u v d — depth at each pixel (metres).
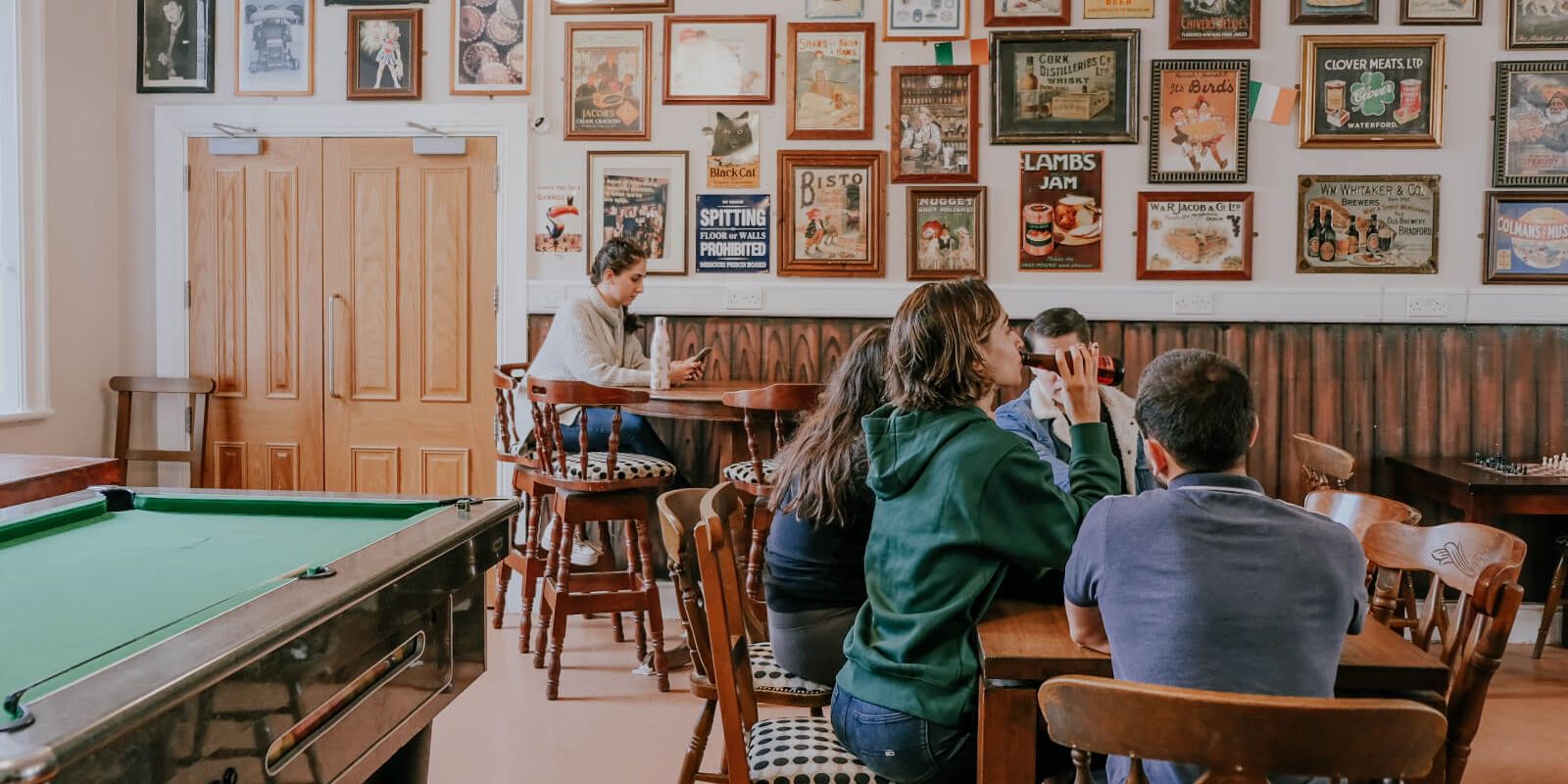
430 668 1.59
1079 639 1.47
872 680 1.62
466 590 1.71
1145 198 3.95
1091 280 4.00
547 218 4.16
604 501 3.18
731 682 1.60
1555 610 3.66
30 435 3.96
